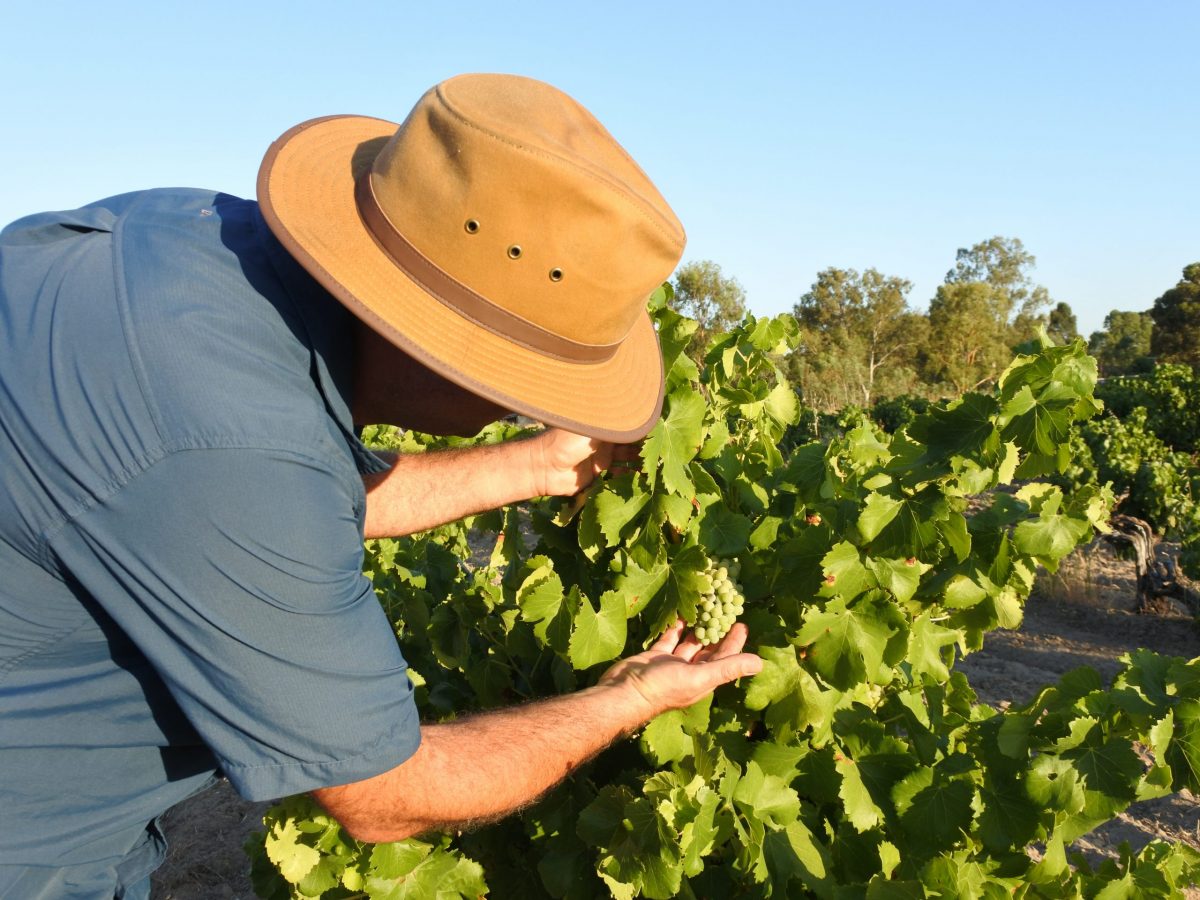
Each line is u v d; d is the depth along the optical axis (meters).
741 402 2.58
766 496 2.62
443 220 1.33
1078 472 12.92
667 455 2.07
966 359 65.75
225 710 1.26
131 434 1.19
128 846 1.58
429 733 1.52
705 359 2.72
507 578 2.93
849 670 2.16
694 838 2.04
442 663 2.97
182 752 1.53
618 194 1.33
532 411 1.38
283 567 1.21
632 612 2.22
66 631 1.34
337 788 1.34
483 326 1.38
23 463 1.23
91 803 1.47
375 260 1.39
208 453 1.18
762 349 2.66
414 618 3.57
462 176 1.31
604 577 2.50
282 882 3.23
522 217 1.31
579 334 1.43
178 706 1.42
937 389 53.59
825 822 2.46
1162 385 21.94
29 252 1.43
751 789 2.21
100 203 1.63
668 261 1.45
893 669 2.51
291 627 1.23
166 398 1.20
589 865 2.42
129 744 1.46
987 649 8.82
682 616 2.16
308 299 1.42
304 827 2.59
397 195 1.37
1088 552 12.49
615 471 2.27
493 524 3.17
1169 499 12.37
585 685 2.45
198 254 1.36
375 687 1.31
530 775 1.57
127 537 1.21
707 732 2.20
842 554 2.17
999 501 2.57
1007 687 7.65
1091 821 2.38
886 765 2.36
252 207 1.61
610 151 1.44
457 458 2.26
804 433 18.36
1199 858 2.76
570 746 1.65
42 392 1.23
